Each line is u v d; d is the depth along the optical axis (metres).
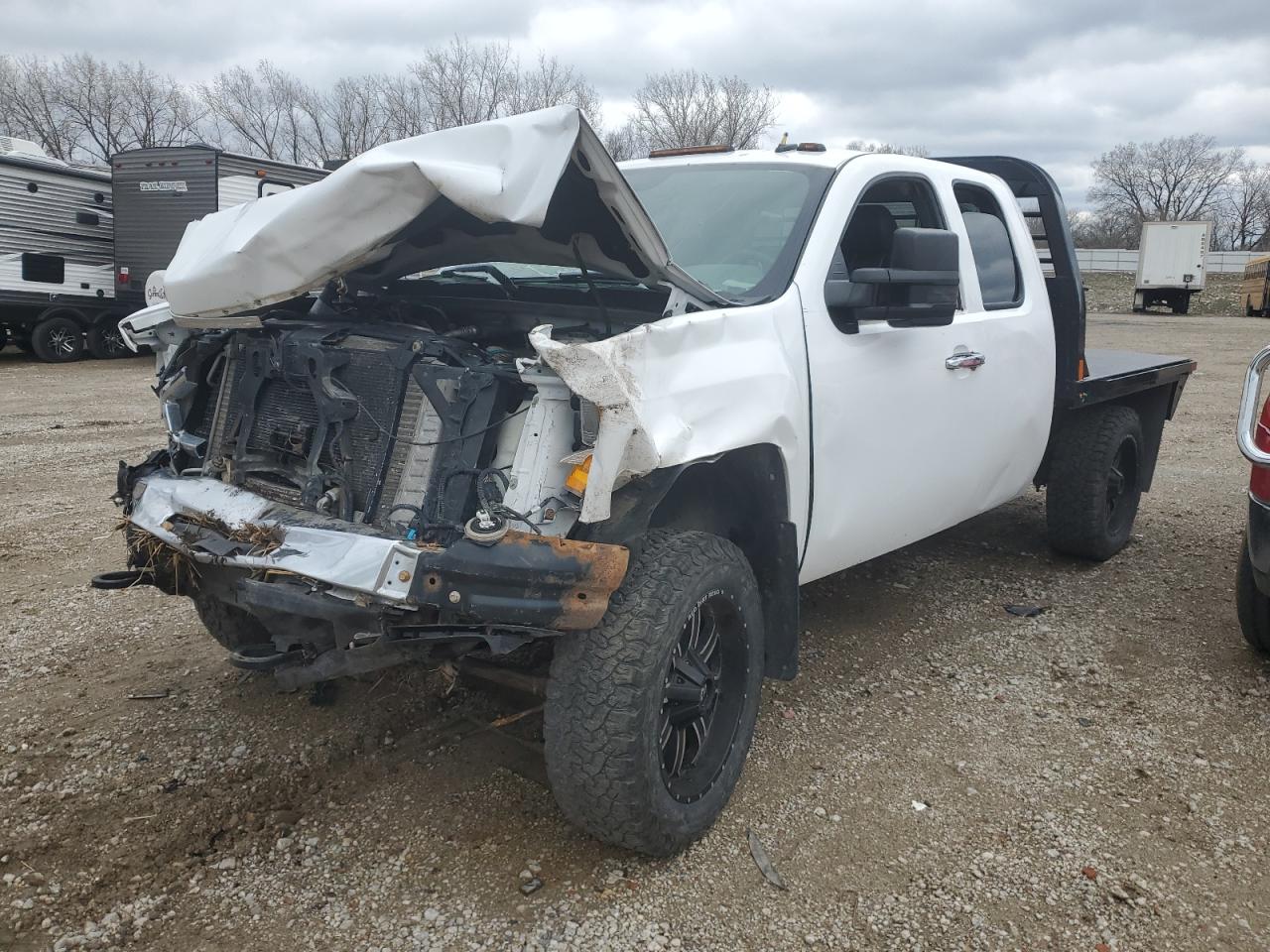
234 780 3.31
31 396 13.37
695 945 2.58
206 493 3.19
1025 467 4.93
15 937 2.58
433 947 2.56
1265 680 4.16
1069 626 4.77
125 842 2.98
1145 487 6.12
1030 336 4.70
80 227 18.19
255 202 3.02
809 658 4.35
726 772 3.04
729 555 2.95
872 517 3.79
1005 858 2.94
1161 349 22.36
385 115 38.81
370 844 2.98
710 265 3.55
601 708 2.62
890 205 4.16
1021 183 5.28
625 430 2.45
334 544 2.66
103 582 3.35
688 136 40.19
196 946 2.56
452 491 2.67
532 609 2.50
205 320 3.12
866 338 3.63
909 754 3.54
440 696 3.89
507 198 2.49
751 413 3.00
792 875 2.86
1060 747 3.60
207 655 4.31
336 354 2.97
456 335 3.17
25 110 46.12
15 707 3.82
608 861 2.91
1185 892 2.79
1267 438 3.87
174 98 47.25
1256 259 38.91
